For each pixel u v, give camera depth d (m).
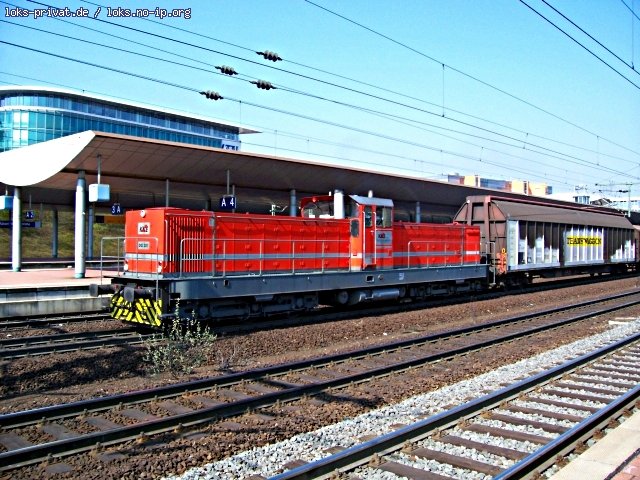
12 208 26.78
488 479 5.77
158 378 10.16
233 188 26.44
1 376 9.47
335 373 10.45
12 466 6.04
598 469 5.54
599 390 9.30
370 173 27.28
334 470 5.89
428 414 8.11
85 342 12.04
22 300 16.45
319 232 17.28
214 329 14.41
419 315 17.58
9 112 47.56
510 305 21.11
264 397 8.40
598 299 21.97
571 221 30.12
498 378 10.23
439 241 21.53
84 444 6.61
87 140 19.05
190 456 6.40
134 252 14.89
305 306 16.92
